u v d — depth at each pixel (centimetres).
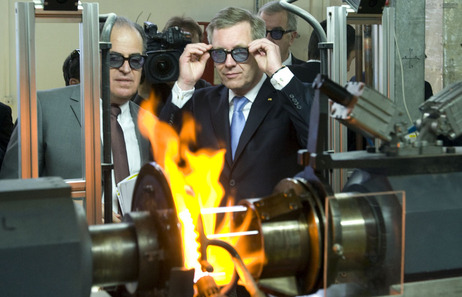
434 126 162
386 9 247
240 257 152
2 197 135
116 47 270
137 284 146
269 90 259
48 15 226
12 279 130
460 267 158
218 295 148
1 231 131
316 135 153
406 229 152
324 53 251
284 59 411
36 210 135
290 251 151
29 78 227
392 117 156
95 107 231
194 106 266
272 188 251
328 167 152
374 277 156
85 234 140
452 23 470
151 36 300
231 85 254
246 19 258
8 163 260
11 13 540
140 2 572
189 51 264
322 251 148
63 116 266
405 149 159
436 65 473
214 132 259
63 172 262
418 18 270
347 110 152
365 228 154
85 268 138
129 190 229
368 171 161
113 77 271
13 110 547
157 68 297
